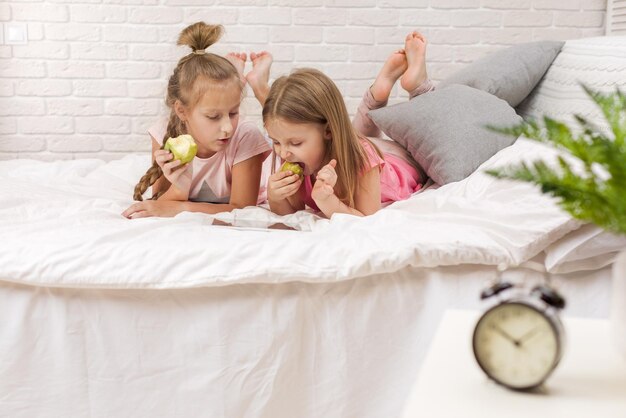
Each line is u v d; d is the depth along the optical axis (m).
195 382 1.71
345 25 3.56
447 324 1.13
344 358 1.71
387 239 1.73
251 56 2.68
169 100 2.27
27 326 1.70
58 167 2.75
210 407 1.71
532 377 0.93
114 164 2.83
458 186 2.15
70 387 1.71
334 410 1.72
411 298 1.72
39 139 3.57
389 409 1.72
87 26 3.51
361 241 1.73
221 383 1.70
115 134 3.59
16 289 1.71
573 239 1.69
